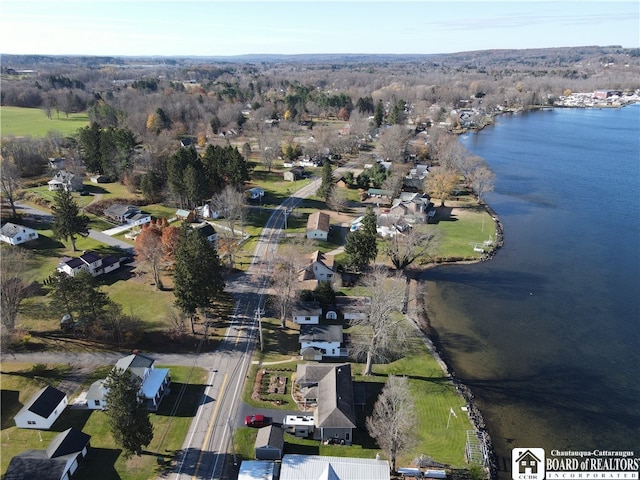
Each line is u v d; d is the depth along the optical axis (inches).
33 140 6766.7
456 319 3449.8
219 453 2231.8
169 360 2896.2
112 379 2070.6
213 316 3358.8
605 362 2999.5
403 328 3085.6
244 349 3011.8
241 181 5644.7
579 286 3905.0
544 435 2440.9
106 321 3122.5
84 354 2928.2
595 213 5482.3
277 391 2640.3
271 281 3816.4
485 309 3577.8
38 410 2341.3
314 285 3612.2
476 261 4330.7
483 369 2925.7
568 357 3041.3
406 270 4146.2
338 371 2615.7
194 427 2383.1
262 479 2030.0
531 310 3565.5
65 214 4131.4
